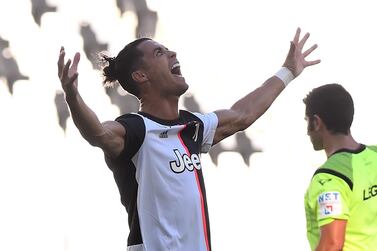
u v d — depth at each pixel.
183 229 10.50
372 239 10.92
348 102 11.39
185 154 10.75
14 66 24.09
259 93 12.19
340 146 11.30
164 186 10.48
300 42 12.63
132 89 11.20
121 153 10.45
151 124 10.61
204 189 10.82
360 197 10.88
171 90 11.04
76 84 9.87
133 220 10.60
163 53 11.13
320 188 10.89
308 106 11.58
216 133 11.54
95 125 10.01
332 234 10.71
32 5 24.30
